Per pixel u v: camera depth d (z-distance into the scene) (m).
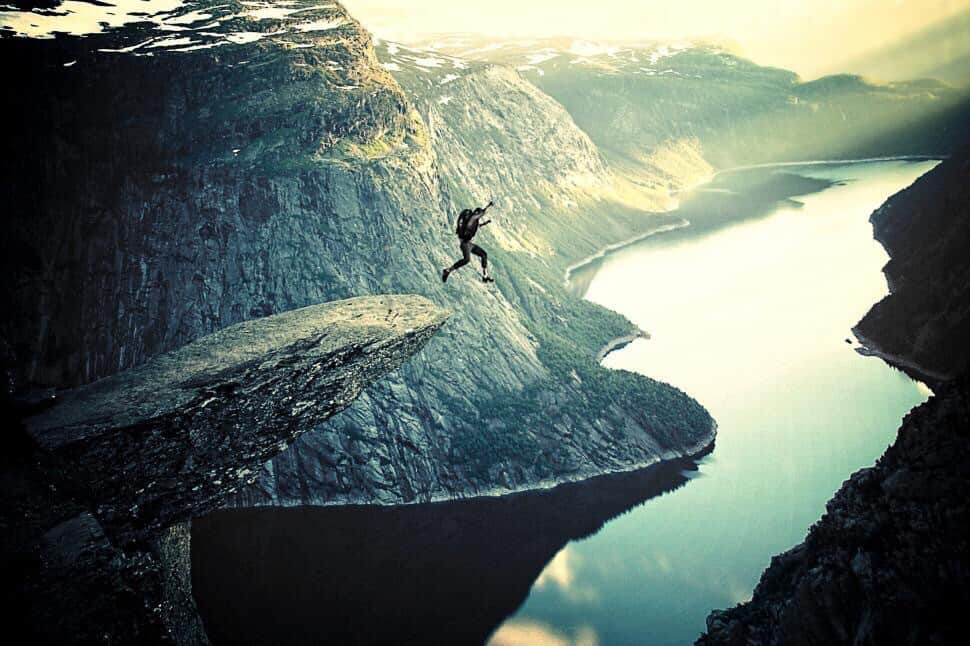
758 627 45.16
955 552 34.03
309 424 35.59
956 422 37.56
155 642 26.83
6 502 26.86
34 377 103.88
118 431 29.98
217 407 32.12
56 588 24.56
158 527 31.33
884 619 35.41
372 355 35.28
